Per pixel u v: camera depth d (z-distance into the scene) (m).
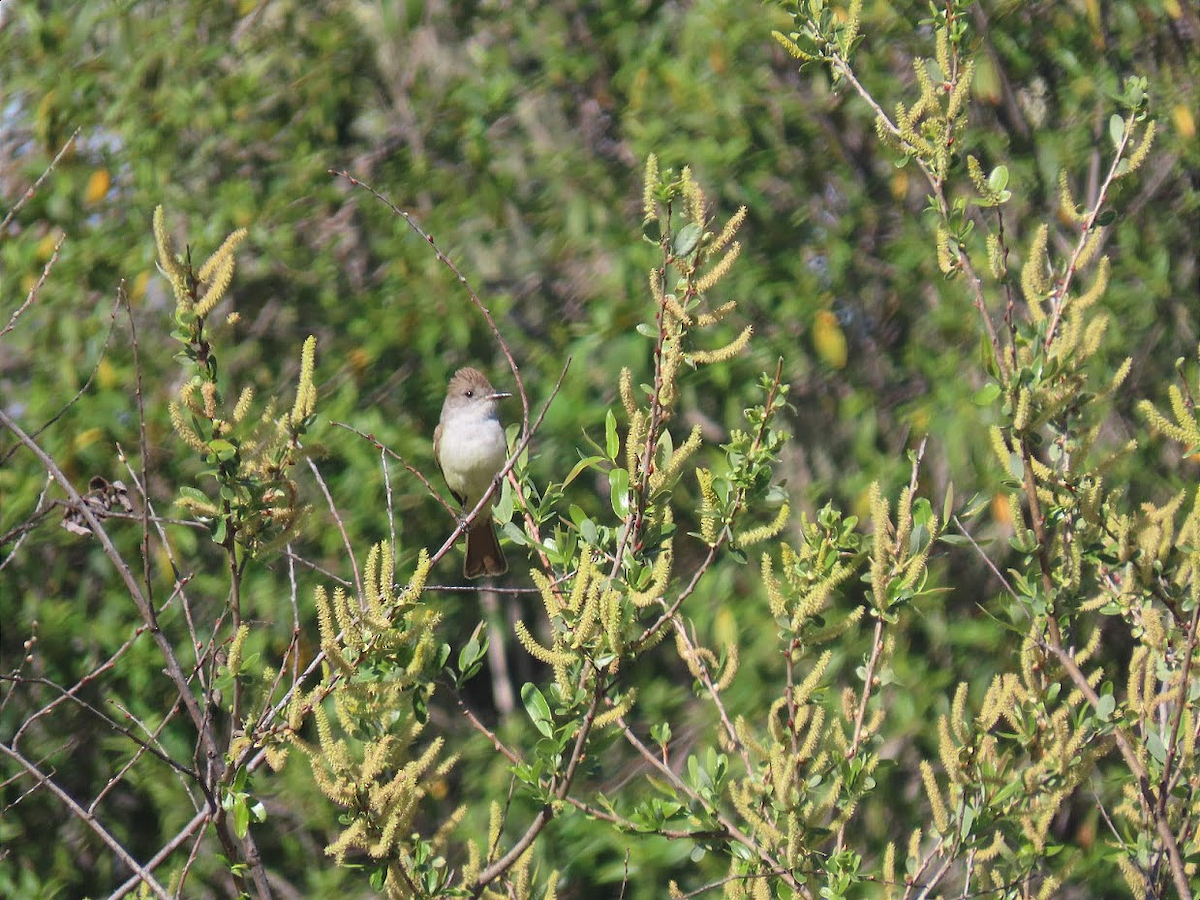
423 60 13.60
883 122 7.60
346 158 13.41
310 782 11.60
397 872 5.93
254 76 13.11
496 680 12.91
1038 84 13.93
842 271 12.93
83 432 12.08
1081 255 6.93
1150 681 7.02
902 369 13.32
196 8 13.23
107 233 12.83
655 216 6.44
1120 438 12.72
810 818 6.62
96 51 13.29
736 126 12.97
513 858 6.41
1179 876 6.41
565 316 13.25
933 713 12.05
